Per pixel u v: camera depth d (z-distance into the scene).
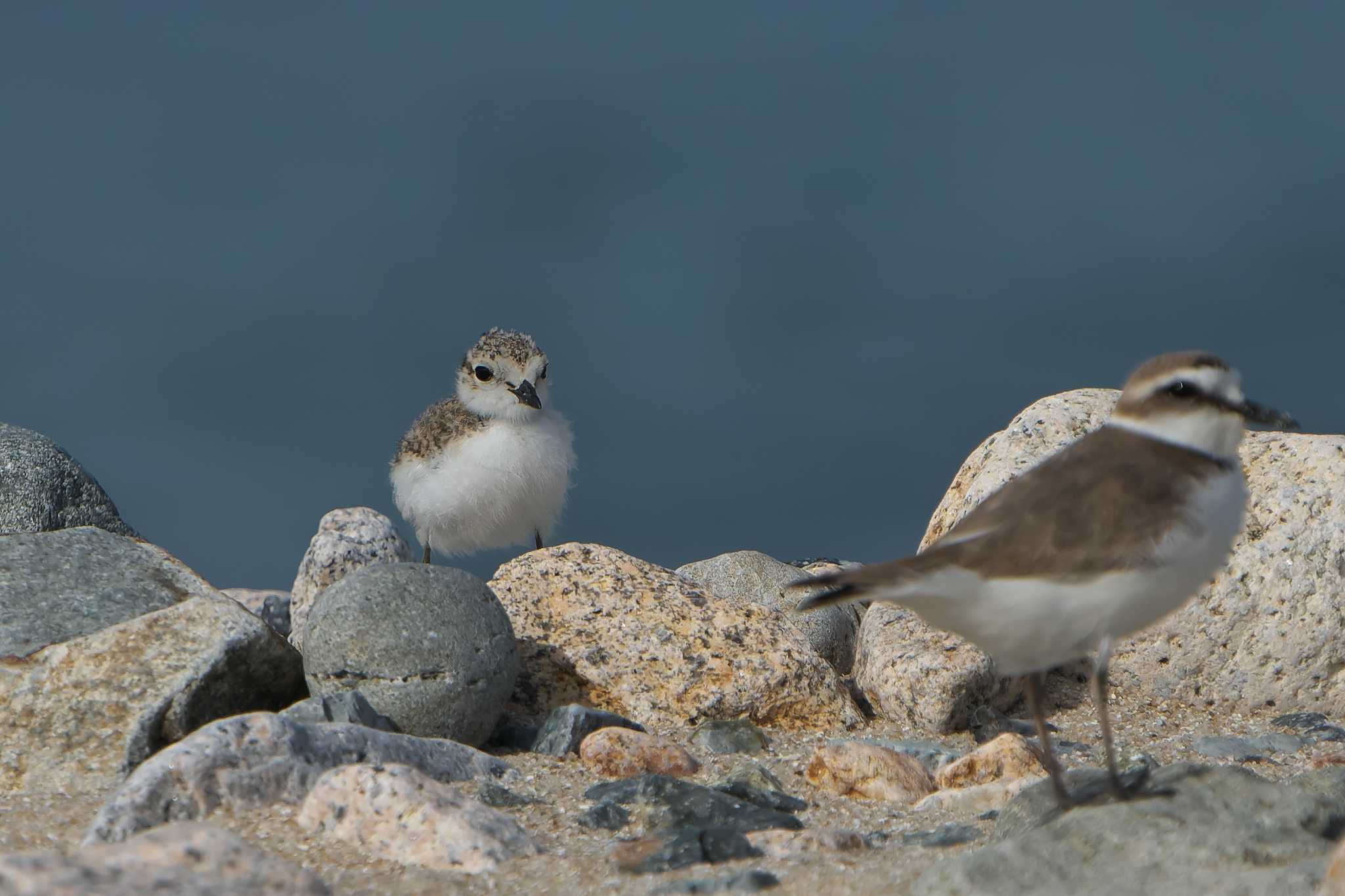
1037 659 4.95
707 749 7.03
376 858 5.13
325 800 5.35
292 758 5.71
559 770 6.48
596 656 7.64
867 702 8.07
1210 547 4.84
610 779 6.39
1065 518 4.73
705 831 5.26
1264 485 7.85
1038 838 4.70
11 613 7.45
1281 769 6.66
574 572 8.05
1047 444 8.45
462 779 6.18
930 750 6.93
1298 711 7.60
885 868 4.87
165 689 6.55
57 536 8.23
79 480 9.75
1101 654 4.88
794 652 7.66
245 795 5.55
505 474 9.36
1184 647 7.75
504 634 6.97
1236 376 5.05
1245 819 4.75
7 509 9.45
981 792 6.05
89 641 6.78
